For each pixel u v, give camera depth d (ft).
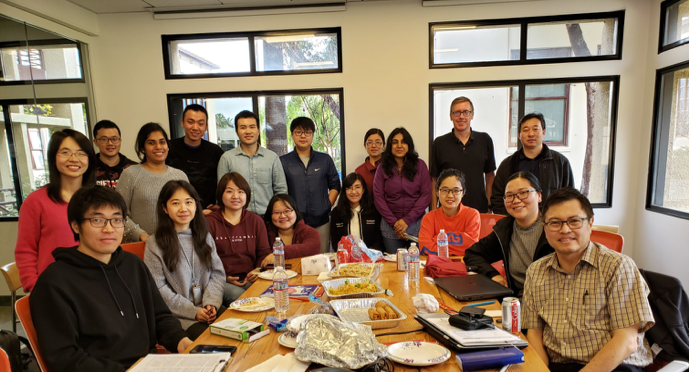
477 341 3.60
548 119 13.02
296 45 13.08
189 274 6.37
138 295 4.91
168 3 12.30
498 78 12.61
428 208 12.23
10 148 10.29
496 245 6.80
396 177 10.34
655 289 4.64
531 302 4.66
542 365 3.44
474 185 10.94
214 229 7.60
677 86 11.05
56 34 11.72
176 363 3.63
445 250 7.11
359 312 4.62
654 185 11.99
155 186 7.99
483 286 5.41
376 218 10.57
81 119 12.73
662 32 11.50
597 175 13.11
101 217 4.42
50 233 5.98
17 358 5.69
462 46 12.73
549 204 4.35
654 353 4.42
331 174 11.32
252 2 12.39
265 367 3.49
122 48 13.15
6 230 10.24
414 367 3.44
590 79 12.50
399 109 12.91
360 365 3.36
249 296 5.61
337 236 10.27
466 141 11.00
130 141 13.47
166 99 13.30
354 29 12.73
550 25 12.44
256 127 9.91
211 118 13.62
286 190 10.48
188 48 13.32
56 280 4.14
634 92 12.35
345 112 13.06
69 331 4.05
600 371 3.85
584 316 4.18
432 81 12.73
